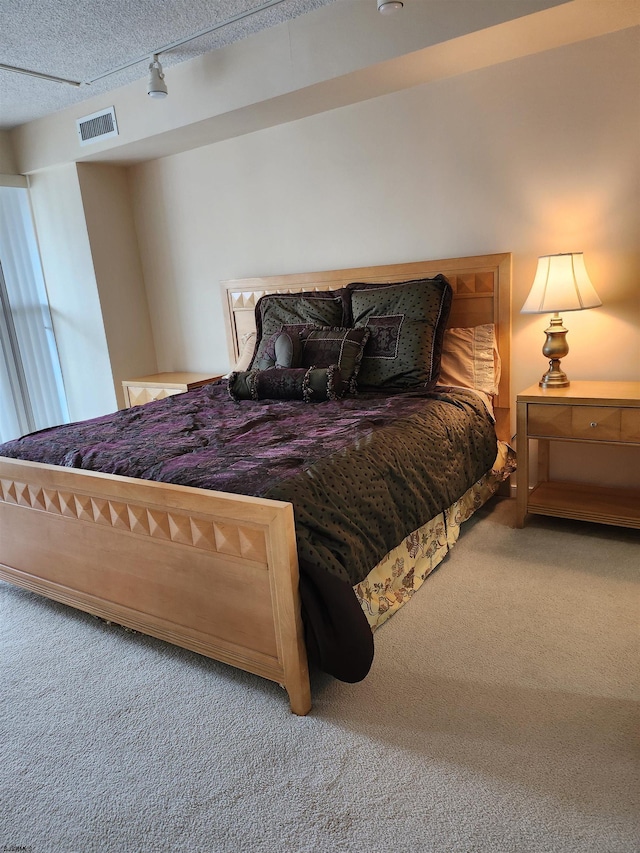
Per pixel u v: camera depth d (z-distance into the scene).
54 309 4.45
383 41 2.56
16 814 1.43
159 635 1.98
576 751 1.49
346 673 1.59
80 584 2.18
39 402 4.49
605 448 2.87
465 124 2.91
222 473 1.86
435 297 2.96
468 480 2.56
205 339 4.30
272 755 1.55
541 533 2.73
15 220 4.26
